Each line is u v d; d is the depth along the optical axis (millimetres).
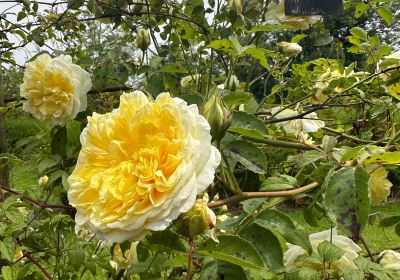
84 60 490
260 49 395
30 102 417
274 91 595
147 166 208
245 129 311
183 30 606
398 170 426
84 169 226
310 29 631
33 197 440
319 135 572
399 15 631
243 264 238
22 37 737
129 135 221
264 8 537
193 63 603
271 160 503
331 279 302
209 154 213
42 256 561
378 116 560
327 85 583
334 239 317
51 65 407
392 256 333
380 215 439
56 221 436
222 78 531
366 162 271
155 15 608
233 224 315
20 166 578
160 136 216
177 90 500
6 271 486
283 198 327
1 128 604
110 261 508
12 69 848
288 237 296
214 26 550
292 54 519
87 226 217
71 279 557
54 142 427
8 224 391
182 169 202
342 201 256
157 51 564
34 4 683
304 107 569
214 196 400
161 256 336
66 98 407
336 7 467
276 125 529
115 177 210
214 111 258
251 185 440
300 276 279
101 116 234
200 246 249
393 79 478
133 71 500
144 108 218
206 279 259
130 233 204
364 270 280
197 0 543
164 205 199
